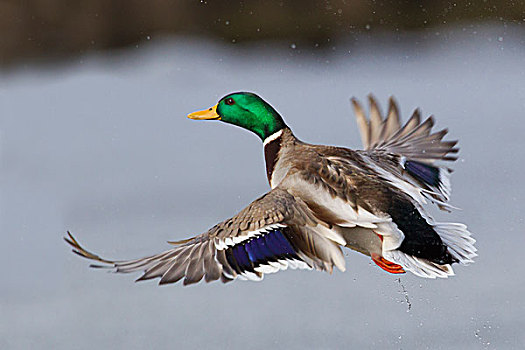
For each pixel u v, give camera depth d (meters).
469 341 8.77
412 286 9.81
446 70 19.72
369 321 9.33
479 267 10.23
